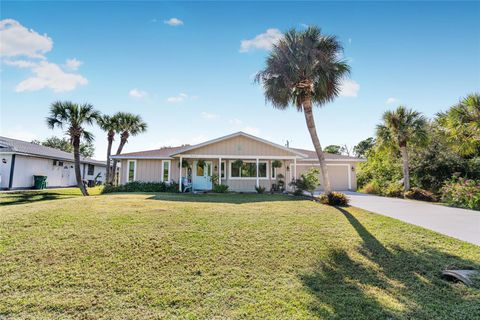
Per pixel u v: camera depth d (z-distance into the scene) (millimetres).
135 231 6148
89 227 6344
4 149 18734
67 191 19031
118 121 22406
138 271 4414
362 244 5836
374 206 10727
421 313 3340
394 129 15750
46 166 22328
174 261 4812
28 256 4758
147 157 18406
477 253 5289
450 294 3877
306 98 10766
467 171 14602
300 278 4344
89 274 4250
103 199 11125
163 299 3637
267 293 3832
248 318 3217
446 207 10539
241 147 17250
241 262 4875
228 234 6207
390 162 19031
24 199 13055
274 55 10820
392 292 3941
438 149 15852
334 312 3346
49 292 3729
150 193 15172
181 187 16719
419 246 5750
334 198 10359
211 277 4305
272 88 10891
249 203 10484
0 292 3688
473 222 7691
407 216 8508
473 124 11078
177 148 22266
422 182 16078
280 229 6695
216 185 16203
